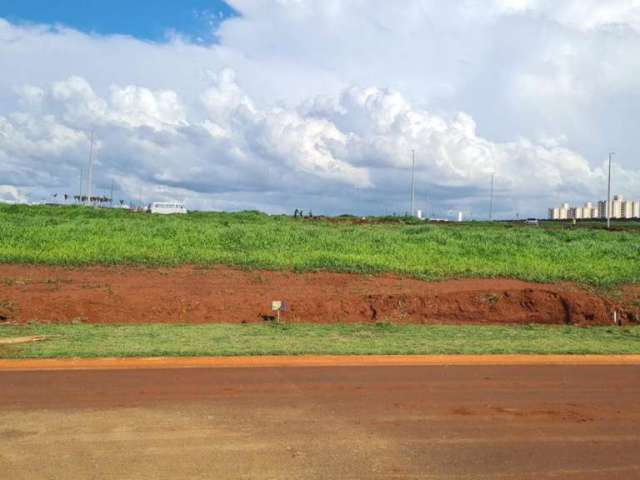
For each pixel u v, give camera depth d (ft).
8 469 18.63
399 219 175.94
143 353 37.45
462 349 40.83
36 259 76.69
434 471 18.99
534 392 29.53
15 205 153.58
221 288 65.72
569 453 20.83
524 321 59.31
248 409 25.68
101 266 76.33
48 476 18.10
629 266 88.33
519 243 106.73
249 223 127.75
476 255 95.66
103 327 48.96
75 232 97.40
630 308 61.57
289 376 32.48
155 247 88.84
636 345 44.11
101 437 21.81
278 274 75.36
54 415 24.49
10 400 26.78
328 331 48.75
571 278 77.56
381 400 27.53
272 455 20.20
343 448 20.99
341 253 91.04
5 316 52.24
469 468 19.27
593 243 108.68
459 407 26.53
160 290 62.85
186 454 20.17
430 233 111.04
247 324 52.39
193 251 85.87
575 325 57.88
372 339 44.78
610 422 24.61
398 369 34.86
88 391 28.58
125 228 104.32
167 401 26.86
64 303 54.90
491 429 23.44
